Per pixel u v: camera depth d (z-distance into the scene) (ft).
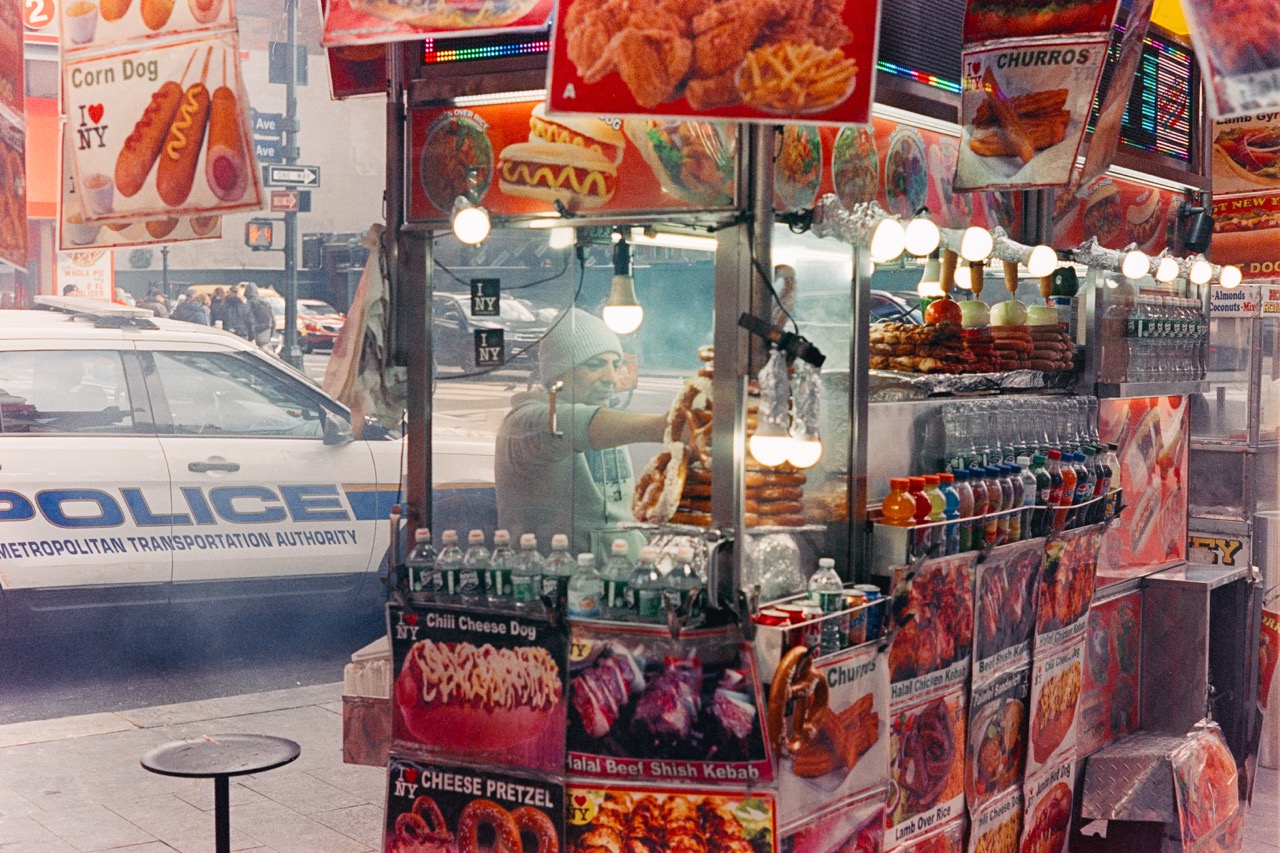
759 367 10.77
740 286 10.66
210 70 13.10
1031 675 14.52
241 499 24.58
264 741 12.39
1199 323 19.63
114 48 13.55
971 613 13.25
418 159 12.46
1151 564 18.65
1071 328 16.98
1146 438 18.40
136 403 24.04
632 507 11.83
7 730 21.79
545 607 11.00
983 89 12.78
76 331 23.93
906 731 12.44
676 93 9.21
